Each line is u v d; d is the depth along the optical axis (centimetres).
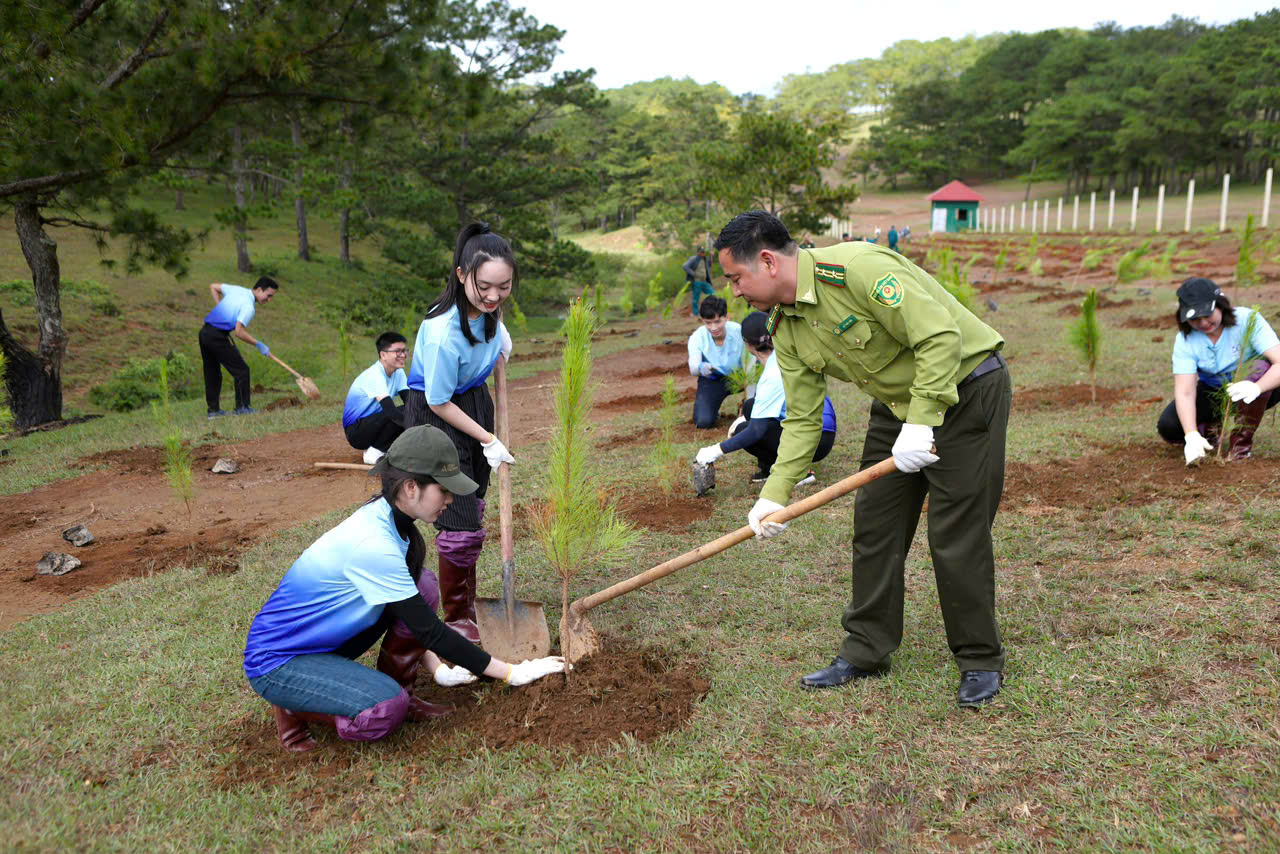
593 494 341
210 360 1069
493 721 321
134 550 573
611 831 262
